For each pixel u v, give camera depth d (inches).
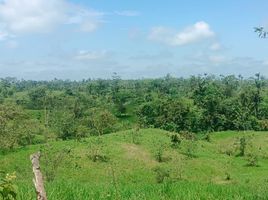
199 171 3388.3
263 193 485.7
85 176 2982.3
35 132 3909.9
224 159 3799.2
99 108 5246.1
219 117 5383.9
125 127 4931.1
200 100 5620.1
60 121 4318.4
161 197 420.5
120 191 418.9
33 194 344.2
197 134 5078.7
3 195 194.9
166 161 3496.6
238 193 477.7
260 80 6122.1
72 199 371.9
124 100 6801.2
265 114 5620.1
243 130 5270.7
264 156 3986.2
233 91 6491.1
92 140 3769.7
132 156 3496.6
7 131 3585.1
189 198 430.9
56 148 3390.7
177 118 5334.6
